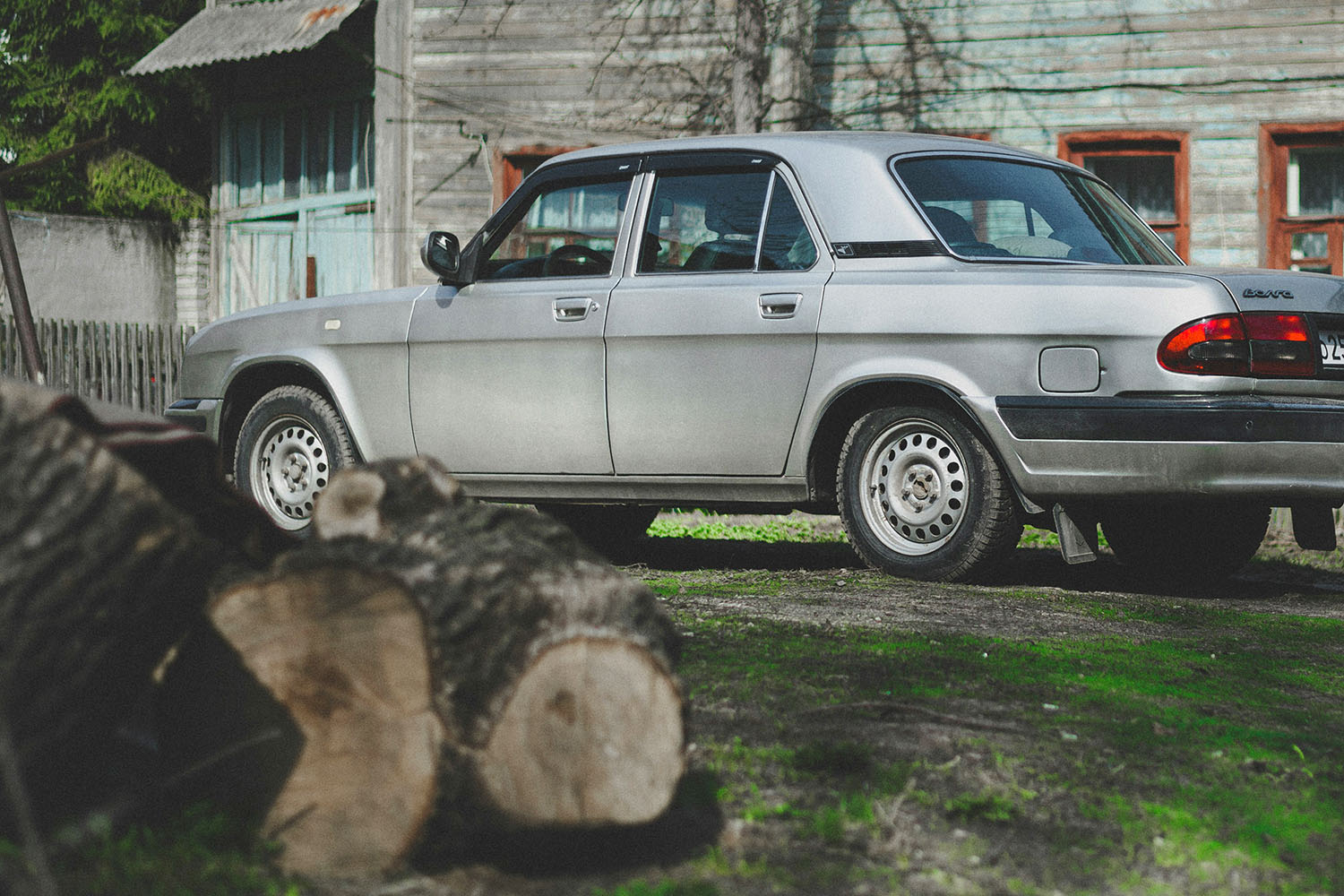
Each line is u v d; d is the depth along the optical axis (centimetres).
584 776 255
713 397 621
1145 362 552
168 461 288
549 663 253
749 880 256
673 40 1586
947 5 1500
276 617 256
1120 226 667
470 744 255
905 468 609
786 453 612
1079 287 567
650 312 634
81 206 2297
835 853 272
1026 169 664
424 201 1659
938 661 440
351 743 254
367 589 253
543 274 681
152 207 2181
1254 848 284
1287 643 522
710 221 648
